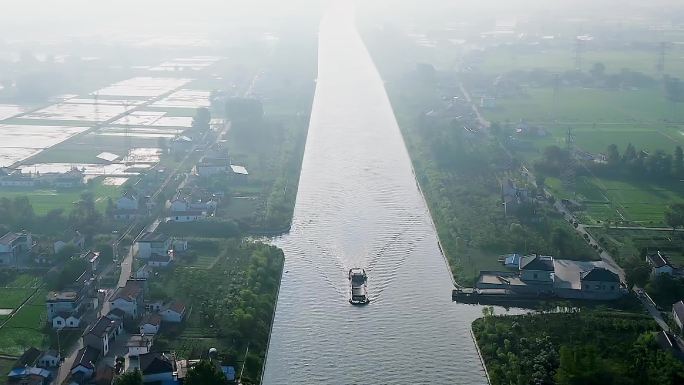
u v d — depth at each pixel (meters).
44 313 189.00
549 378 158.25
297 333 183.62
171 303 187.75
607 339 174.25
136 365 165.50
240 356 170.00
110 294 197.38
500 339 176.38
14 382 157.62
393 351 175.75
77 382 157.62
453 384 162.88
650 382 153.38
